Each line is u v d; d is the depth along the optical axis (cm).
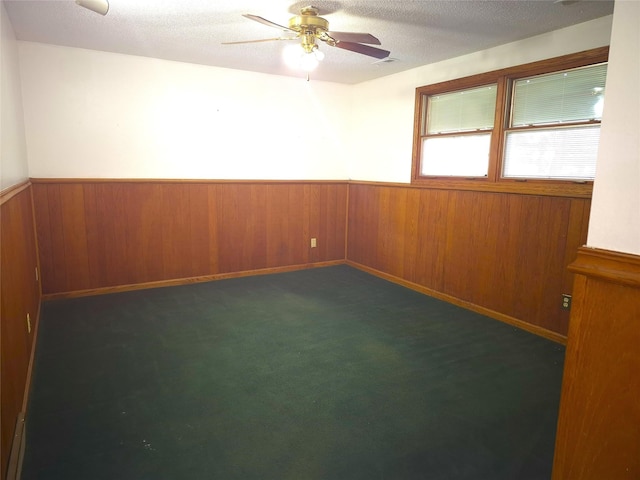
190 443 200
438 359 293
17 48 367
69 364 276
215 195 480
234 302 408
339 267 564
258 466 186
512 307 364
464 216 404
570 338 118
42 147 395
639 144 102
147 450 195
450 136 427
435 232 436
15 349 210
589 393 115
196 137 464
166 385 253
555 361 293
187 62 446
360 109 544
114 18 315
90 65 405
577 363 117
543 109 345
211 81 463
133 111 430
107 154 424
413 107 462
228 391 247
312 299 422
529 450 200
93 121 414
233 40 367
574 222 316
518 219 355
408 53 396
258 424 216
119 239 435
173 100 447
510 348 313
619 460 110
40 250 400
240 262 507
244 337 324
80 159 412
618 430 110
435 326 355
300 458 192
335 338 326
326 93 537
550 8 283
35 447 195
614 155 106
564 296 325
